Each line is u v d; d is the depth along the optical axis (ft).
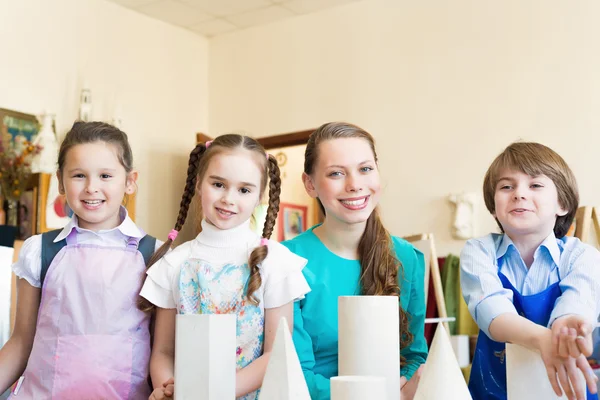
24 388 3.83
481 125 11.51
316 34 13.67
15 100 11.26
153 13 13.75
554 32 10.92
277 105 14.14
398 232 12.25
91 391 3.69
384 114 12.62
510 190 3.76
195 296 3.72
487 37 11.57
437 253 11.79
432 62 12.14
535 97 11.02
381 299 2.31
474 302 3.53
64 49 12.15
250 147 3.71
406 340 4.20
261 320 3.74
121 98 13.16
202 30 14.83
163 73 14.16
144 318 3.91
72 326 3.80
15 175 10.79
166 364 3.62
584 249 3.76
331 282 4.14
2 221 10.69
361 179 3.87
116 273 3.90
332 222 4.19
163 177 13.92
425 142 12.10
